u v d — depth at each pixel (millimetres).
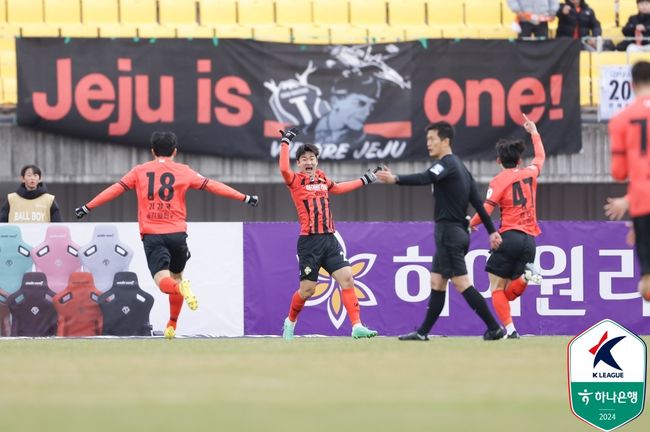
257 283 41906
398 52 55156
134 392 19438
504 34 62594
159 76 54094
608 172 57156
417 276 42531
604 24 64062
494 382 21078
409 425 15625
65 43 53562
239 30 60656
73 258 40906
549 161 56500
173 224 34469
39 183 44469
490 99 55312
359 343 33750
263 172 55281
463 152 55281
